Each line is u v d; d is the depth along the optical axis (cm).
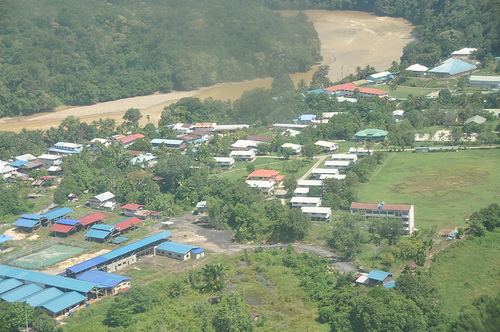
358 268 18075
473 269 17500
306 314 15975
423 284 16062
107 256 18838
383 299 15288
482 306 15388
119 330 15288
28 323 15725
